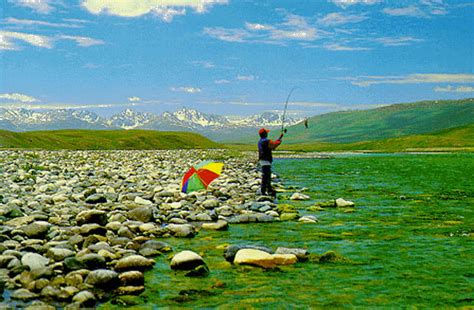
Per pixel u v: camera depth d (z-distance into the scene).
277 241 12.55
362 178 35.19
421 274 9.35
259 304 7.70
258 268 9.86
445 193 24.16
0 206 15.34
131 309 7.44
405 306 7.58
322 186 28.39
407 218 16.27
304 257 10.59
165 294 8.19
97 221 13.61
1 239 11.12
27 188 22.20
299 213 17.41
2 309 7.10
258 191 23.33
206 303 7.75
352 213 17.42
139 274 8.77
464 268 9.79
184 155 81.12
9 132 113.56
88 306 7.52
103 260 9.54
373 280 8.98
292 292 8.30
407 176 37.44
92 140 142.12
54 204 17.81
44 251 10.38
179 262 9.73
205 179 16.02
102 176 31.05
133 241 12.10
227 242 12.45
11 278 8.62
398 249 11.54
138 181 28.47
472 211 17.89
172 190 22.59
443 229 14.18
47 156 61.56
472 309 7.42
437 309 7.43
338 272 9.52
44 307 7.16
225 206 17.69
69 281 8.41
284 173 42.03
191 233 13.26
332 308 7.52
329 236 13.17
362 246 11.89
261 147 21.56
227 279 9.09
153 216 15.18
